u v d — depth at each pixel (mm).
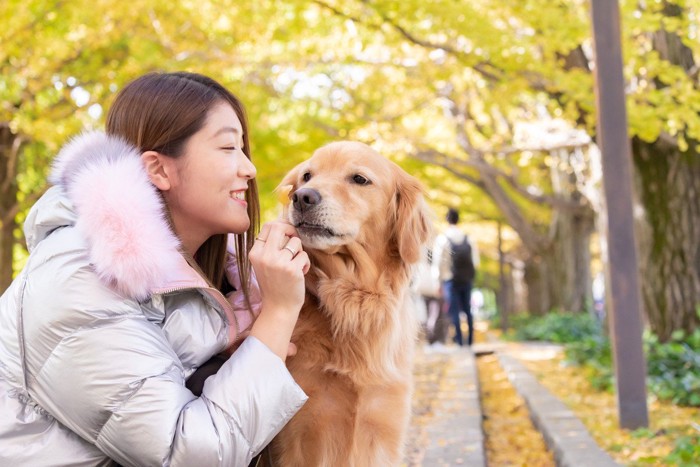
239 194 2293
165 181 2182
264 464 2461
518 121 13195
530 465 4848
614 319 5453
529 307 27484
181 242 2160
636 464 4355
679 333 7598
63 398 1815
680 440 4586
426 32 7895
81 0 8578
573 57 8086
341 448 2693
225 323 2168
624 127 5539
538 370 9031
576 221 19609
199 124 2182
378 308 2783
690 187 8203
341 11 8297
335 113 12086
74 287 1821
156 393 1801
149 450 1776
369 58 10414
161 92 2193
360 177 3029
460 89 11398
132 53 10422
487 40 7215
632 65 7414
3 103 8727
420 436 5180
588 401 6617
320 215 2812
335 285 2770
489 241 29391
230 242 2914
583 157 13281
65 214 1978
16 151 10258
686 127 7953
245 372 1911
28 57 8844
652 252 8258
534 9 6949
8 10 7805
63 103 9961
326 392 2682
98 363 1801
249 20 9141
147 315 1995
